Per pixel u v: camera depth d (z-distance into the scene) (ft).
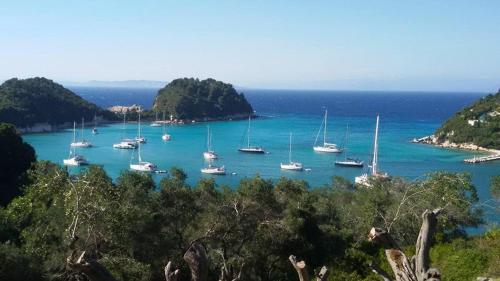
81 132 616.39
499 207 182.50
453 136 534.37
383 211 140.97
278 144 530.68
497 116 537.24
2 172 215.31
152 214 99.96
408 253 89.40
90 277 22.66
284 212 116.16
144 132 640.17
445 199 129.29
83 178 86.02
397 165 409.49
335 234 124.36
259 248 110.42
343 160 425.69
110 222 84.28
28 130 600.39
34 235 92.58
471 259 88.74
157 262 100.73
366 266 96.32
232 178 355.56
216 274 100.63
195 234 107.04
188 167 394.73
